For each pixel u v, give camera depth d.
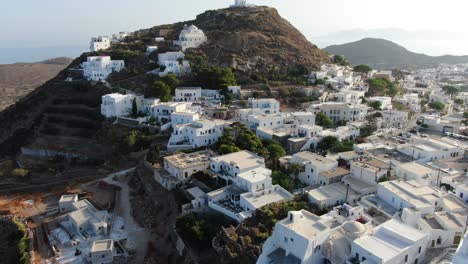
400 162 106.12
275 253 68.69
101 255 90.19
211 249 86.50
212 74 181.75
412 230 67.06
